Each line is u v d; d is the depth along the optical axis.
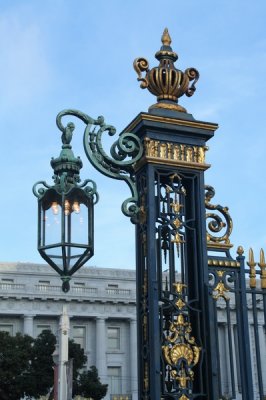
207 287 6.09
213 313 6.08
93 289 44.44
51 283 44.16
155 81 6.51
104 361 44.09
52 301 43.75
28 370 31.89
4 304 42.72
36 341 32.50
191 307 6.04
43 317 44.16
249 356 6.17
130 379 44.31
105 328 44.84
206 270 6.16
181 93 6.59
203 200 6.32
